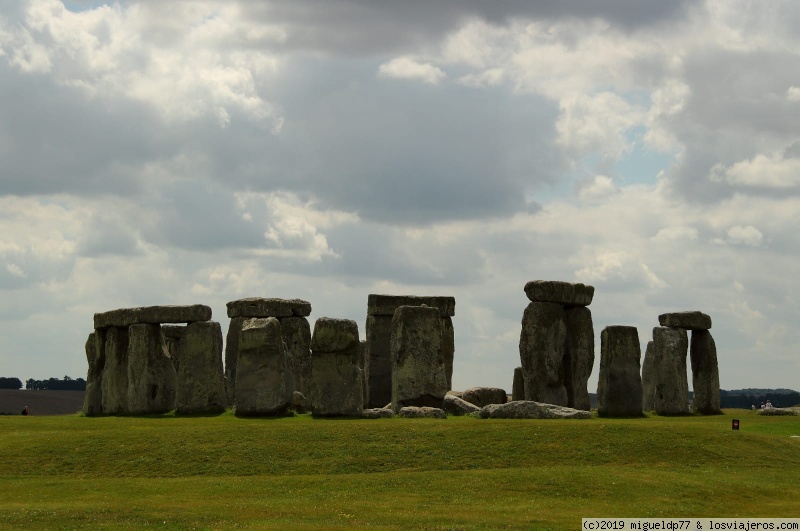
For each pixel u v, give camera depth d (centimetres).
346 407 5422
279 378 5644
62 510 3597
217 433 4634
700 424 5238
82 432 4828
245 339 5672
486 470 4144
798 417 6059
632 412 6034
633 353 6088
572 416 5325
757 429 5250
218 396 6150
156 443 4528
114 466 4322
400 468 4222
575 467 4178
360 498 3762
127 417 6000
